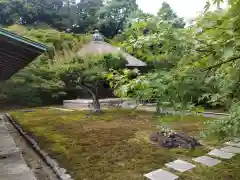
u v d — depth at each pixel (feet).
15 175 9.04
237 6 3.09
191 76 3.86
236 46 3.15
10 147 13.19
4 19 53.31
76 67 24.48
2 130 18.67
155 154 11.78
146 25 4.36
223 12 3.28
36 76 40.68
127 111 28.12
